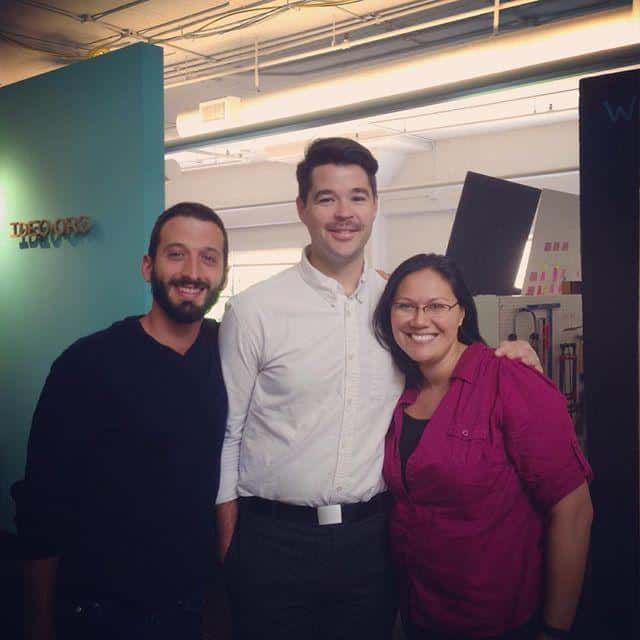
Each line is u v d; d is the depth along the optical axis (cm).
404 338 186
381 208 1005
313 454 186
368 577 190
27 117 421
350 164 184
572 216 366
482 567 174
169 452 171
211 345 187
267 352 187
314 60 691
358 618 191
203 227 175
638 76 214
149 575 170
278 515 189
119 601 169
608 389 221
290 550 187
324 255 187
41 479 165
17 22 590
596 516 223
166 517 171
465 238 312
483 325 279
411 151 973
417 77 355
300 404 187
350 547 187
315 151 186
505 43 330
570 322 312
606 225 221
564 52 317
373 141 891
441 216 963
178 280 173
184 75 720
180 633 176
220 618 287
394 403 195
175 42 634
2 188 442
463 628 177
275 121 381
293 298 188
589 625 228
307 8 556
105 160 372
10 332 439
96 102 376
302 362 186
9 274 440
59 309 404
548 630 176
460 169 939
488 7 532
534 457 170
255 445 192
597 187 222
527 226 341
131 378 169
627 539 218
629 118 215
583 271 226
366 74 372
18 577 360
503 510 175
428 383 191
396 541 188
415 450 180
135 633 170
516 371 177
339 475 185
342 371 187
